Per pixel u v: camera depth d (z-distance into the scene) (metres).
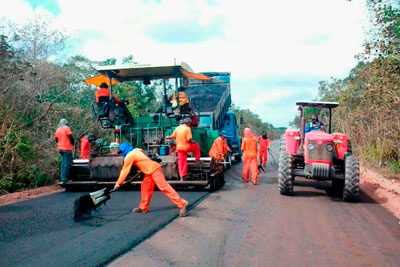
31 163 10.70
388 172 13.16
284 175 9.12
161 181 6.70
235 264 4.57
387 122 13.51
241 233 5.86
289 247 5.25
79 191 9.66
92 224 6.11
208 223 6.36
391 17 11.05
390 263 4.73
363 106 15.94
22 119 11.29
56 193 9.35
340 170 9.44
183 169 9.20
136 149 6.94
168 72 10.82
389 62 11.24
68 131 9.71
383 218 7.12
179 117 10.73
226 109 16.69
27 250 4.82
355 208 8.02
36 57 13.12
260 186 10.95
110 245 5.02
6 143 10.03
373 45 11.45
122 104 11.04
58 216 6.68
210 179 9.50
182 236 5.60
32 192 9.43
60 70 14.13
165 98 11.08
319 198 9.12
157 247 5.08
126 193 9.08
